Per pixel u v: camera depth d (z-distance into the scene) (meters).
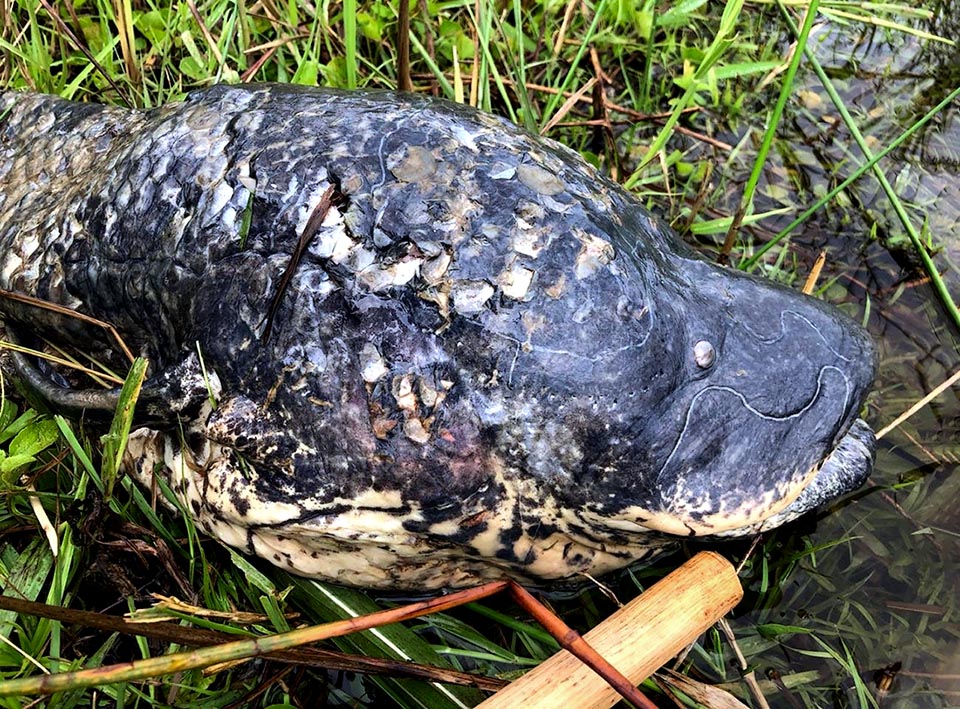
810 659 0.33
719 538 0.32
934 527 0.36
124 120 0.36
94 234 0.32
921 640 0.33
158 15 0.46
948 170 0.47
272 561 0.30
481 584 0.31
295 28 0.46
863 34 0.53
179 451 0.31
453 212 0.28
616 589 0.33
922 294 0.42
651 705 0.26
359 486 0.28
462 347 0.28
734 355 0.29
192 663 0.24
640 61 0.52
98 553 0.32
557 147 0.32
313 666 0.29
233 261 0.29
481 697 0.29
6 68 0.45
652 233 0.31
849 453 0.35
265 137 0.30
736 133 0.49
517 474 0.28
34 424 0.34
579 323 0.28
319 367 0.28
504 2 0.49
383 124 0.30
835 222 0.45
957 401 0.39
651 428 0.28
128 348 0.33
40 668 0.29
